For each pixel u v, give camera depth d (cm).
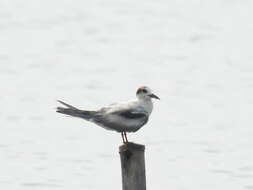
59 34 4181
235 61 3319
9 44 3919
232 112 2469
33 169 1922
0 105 2658
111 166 1941
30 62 3459
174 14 4753
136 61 3438
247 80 2928
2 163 1973
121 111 1036
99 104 2641
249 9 4734
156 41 3941
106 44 3903
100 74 3161
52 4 5153
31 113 2539
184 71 3170
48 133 2291
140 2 5234
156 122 2377
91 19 4625
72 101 2700
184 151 2056
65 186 1777
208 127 2302
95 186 1775
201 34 4069
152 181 1812
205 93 2756
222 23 4341
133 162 926
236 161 1945
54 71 3247
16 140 2208
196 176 1831
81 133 2284
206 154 2027
